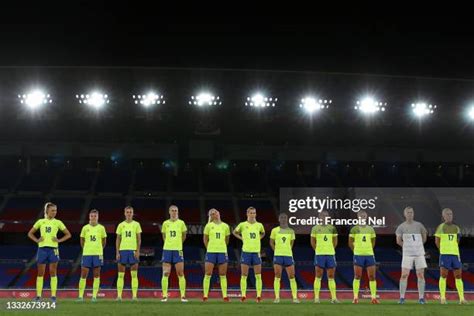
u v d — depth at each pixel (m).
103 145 48.44
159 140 48.59
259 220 44.22
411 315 10.75
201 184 49.72
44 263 15.31
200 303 14.07
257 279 16.20
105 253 40.31
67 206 45.16
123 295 31.41
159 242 43.25
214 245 16.16
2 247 40.78
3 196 46.03
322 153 49.38
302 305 13.41
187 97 40.03
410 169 51.03
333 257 16.70
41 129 46.38
